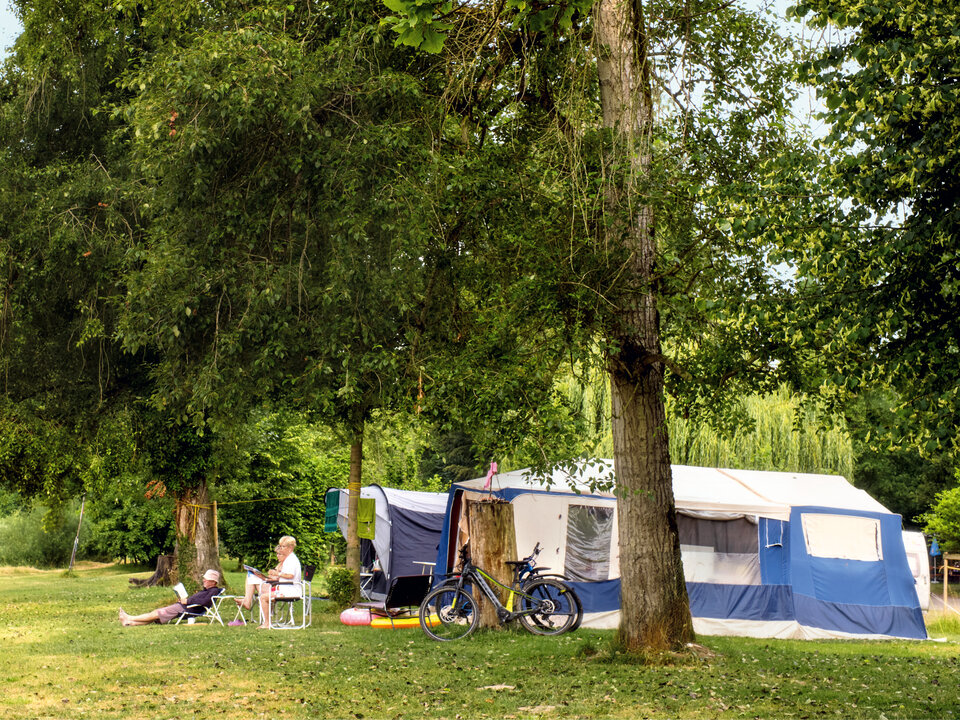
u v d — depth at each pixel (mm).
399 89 11141
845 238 7578
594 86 11805
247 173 11484
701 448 23453
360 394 11844
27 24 16172
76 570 40812
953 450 7504
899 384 7551
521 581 13836
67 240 14992
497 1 9188
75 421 18125
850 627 14922
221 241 11758
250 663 10289
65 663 10266
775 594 15039
